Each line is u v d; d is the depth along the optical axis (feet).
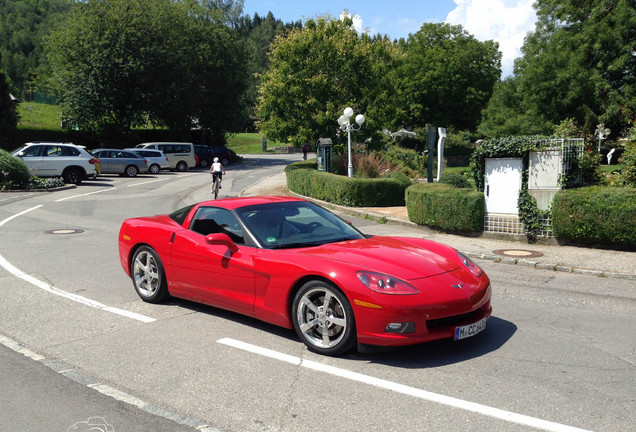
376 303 13.42
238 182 88.84
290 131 75.92
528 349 14.97
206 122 161.38
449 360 14.12
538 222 33.50
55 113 239.91
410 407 11.31
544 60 121.08
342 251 15.56
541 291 22.29
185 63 146.61
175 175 107.76
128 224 21.17
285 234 17.06
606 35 106.22
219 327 17.20
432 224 38.65
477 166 36.86
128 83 132.57
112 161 101.35
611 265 26.50
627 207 29.09
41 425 10.72
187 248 18.34
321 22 76.48
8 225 42.75
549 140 34.37
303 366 13.78
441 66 186.70
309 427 10.49
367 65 76.54
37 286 23.12
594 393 11.94
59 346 15.55
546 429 10.26
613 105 108.27
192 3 155.94
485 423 10.53
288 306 15.31
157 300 20.08
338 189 53.26
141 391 12.36
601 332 16.57
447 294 13.89
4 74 109.50
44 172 80.18
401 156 112.98
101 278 24.68
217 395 12.09
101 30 129.90
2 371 13.66
